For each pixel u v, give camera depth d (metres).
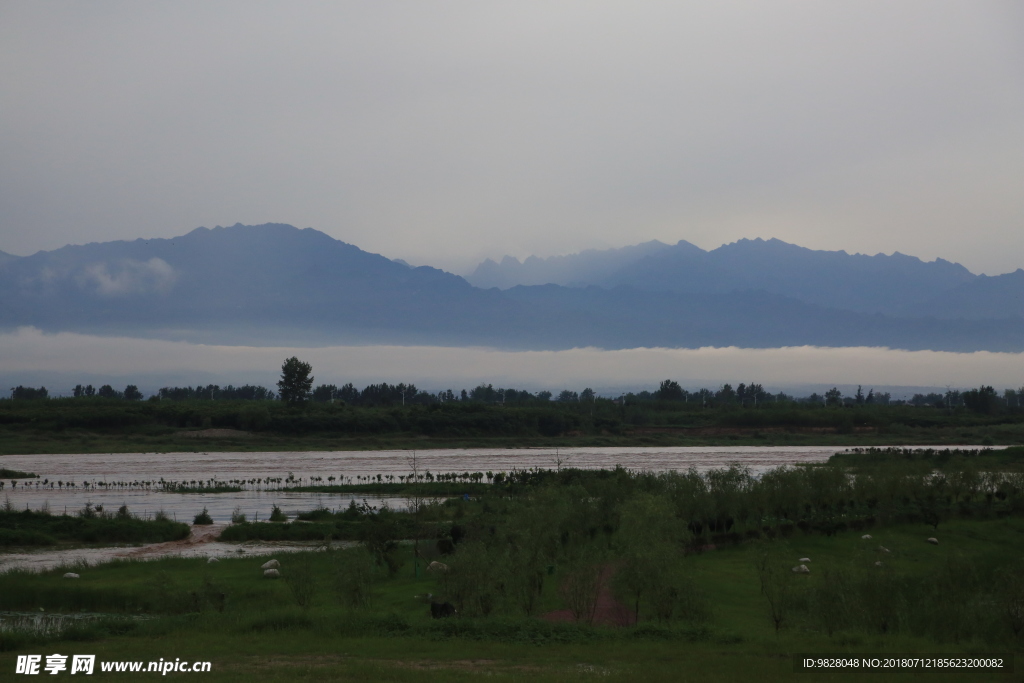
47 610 38.66
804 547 57.03
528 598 35.66
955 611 33.25
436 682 22.92
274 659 25.94
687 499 56.59
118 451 171.50
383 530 48.00
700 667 25.06
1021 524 67.62
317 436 198.50
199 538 62.81
